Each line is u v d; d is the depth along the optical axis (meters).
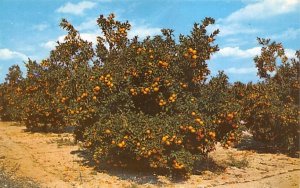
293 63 16.55
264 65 16.75
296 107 14.17
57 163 11.79
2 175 9.15
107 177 10.32
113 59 11.95
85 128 11.09
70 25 14.55
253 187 9.73
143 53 10.42
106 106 10.65
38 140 15.82
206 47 10.72
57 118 17.92
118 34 12.48
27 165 11.45
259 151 15.17
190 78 11.03
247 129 15.40
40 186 9.08
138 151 9.68
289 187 9.79
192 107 10.19
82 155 12.86
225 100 11.03
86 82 10.96
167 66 10.48
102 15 12.59
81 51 13.59
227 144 11.12
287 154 14.60
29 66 18.33
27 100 18.20
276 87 15.55
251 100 14.87
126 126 9.74
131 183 9.79
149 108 11.11
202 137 10.47
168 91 10.61
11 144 14.65
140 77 10.68
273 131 14.84
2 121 24.88
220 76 11.41
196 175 10.89
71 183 9.63
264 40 16.73
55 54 17.86
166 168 10.76
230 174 11.16
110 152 10.39
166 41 10.95
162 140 9.62
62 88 12.58
